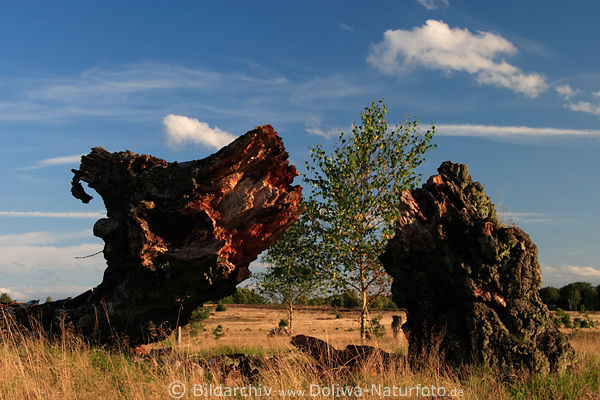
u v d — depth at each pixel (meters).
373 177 18.73
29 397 7.73
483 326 8.87
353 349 9.73
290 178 11.88
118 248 11.52
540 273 9.38
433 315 9.62
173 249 10.88
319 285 19.66
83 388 8.20
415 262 9.87
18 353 9.90
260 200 11.20
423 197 10.31
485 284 9.23
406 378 8.28
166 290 11.19
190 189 10.74
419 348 9.53
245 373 9.79
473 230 9.39
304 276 19.50
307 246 19.12
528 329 8.92
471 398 7.54
